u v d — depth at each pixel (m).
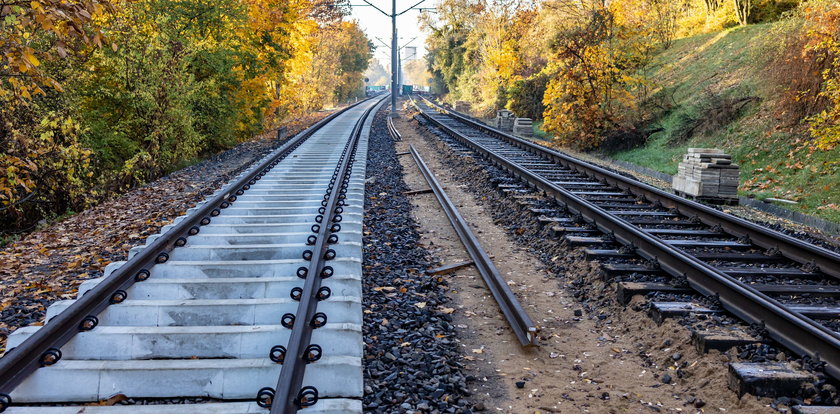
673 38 32.50
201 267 6.04
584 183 12.23
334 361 3.91
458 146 20.55
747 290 5.11
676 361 4.71
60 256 8.24
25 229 13.11
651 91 24.16
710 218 8.59
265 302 4.90
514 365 4.86
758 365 4.15
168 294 5.36
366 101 90.06
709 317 5.14
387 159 18.47
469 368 4.79
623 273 6.41
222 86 25.00
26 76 8.65
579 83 21.95
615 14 25.17
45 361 3.87
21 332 4.24
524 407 4.17
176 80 18.80
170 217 10.18
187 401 3.74
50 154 12.93
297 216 8.74
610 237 7.83
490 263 6.93
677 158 16.88
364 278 6.73
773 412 3.77
